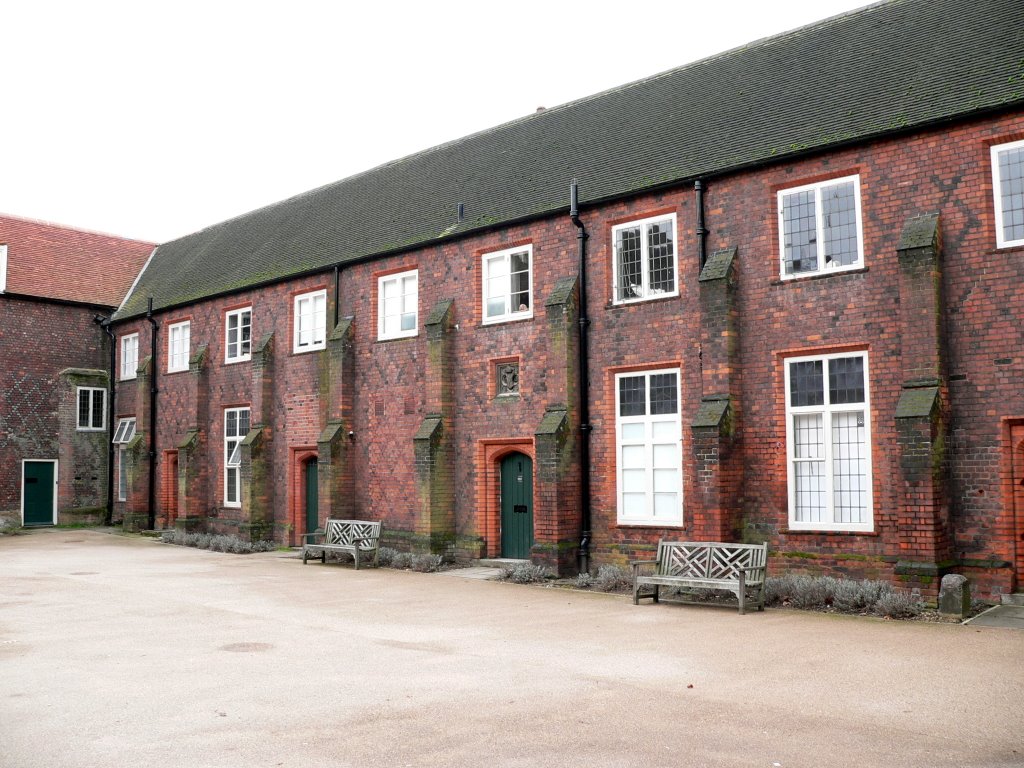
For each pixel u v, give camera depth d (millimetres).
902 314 12945
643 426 16453
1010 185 12656
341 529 20547
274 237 27578
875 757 6367
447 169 23641
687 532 15523
